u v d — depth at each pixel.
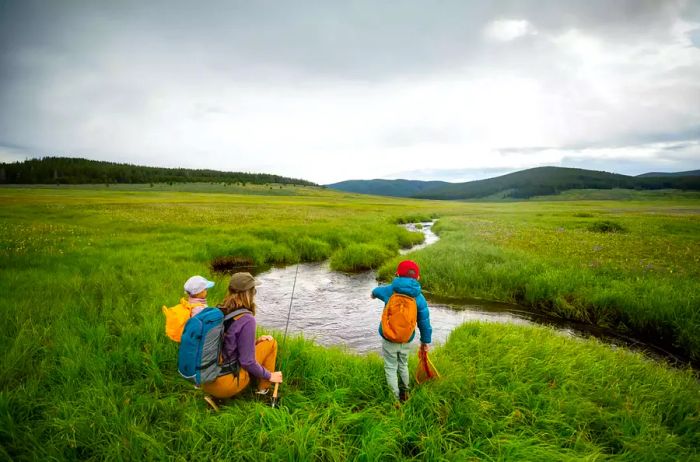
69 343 5.22
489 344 6.20
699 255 15.75
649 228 29.92
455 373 4.88
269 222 30.16
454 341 6.42
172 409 4.05
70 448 3.38
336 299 10.82
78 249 14.05
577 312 9.34
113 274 10.04
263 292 11.55
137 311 7.01
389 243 20.77
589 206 108.31
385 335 4.24
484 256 14.59
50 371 4.58
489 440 3.65
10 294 7.60
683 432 4.18
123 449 3.32
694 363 7.05
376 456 3.43
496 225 33.34
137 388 4.41
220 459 3.33
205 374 3.59
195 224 26.69
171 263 12.51
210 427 3.74
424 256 14.54
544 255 15.34
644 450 3.66
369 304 10.30
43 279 9.07
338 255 16.61
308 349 5.71
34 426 3.66
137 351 5.12
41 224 22.89
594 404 4.41
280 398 4.34
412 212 60.81
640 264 13.21
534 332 6.99
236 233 21.42
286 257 17.12
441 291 11.48
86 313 6.75
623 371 5.40
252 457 3.38
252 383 4.60
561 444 3.81
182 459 3.27
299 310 9.68
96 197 72.06
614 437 3.93
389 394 4.45
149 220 28.81
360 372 4.98
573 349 6.14
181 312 3.91
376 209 68.94
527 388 4.62
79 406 3.87
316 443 3.53
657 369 5.72
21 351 4.91
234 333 3.76
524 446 3.61
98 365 4.70
